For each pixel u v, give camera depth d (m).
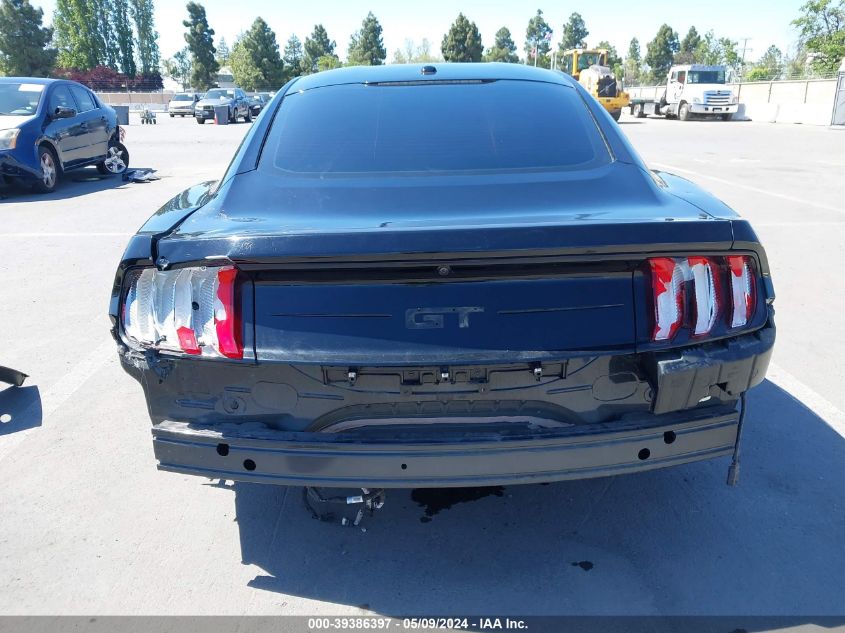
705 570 2.71
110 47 101.06
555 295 2.25
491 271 2.21
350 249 2.14
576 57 37.81
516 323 2.24
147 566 2.76
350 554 2.83
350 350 2.24
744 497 3.18
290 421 2.38
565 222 2.20
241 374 2.34
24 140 10.96
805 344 4.98
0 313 5.68
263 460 2.34
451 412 2.34
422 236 2.14
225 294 2.26
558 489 3.27
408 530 2.99
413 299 2.23
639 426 2.34
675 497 3.19
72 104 12.52
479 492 3.25
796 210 9.59
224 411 2.40
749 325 2.38
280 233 2.19
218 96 37.41
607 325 2.27
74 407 4.09
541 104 3.20
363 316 2.23
